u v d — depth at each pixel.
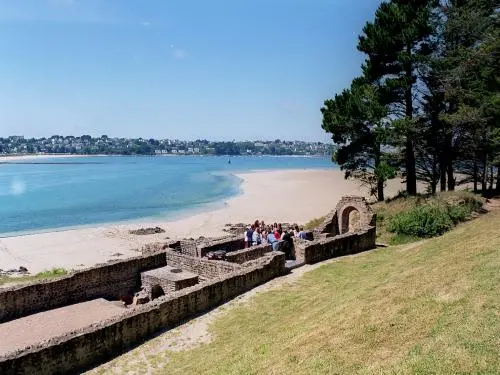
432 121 38.28
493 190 42.88
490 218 21.72
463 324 10.39
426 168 43.78
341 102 41.09
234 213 63.53
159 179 130.62
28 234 52.00
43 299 20.44
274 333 14.89
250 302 19.14
